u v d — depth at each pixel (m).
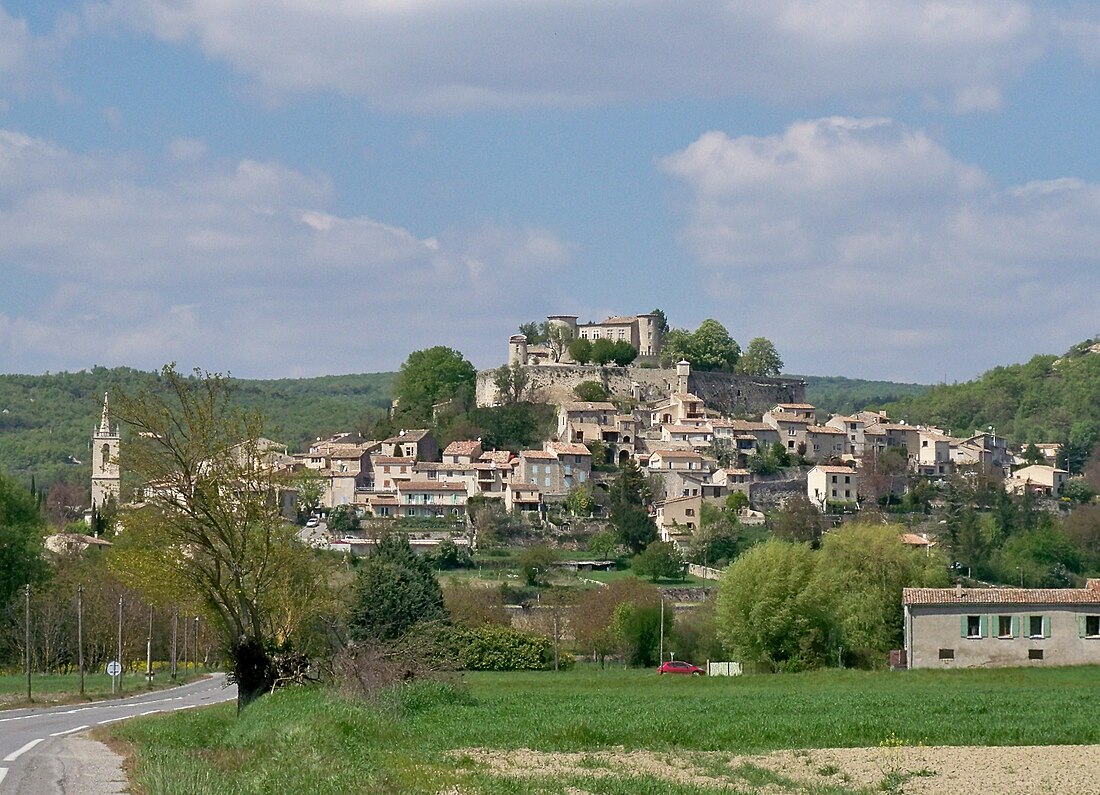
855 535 125.00
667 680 98.44
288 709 60.41
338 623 102.06
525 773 46.75
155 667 156.12
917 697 76.12
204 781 39.22
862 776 47.50
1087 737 57.59
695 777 46.97
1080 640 104.44
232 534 70.38
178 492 70.31
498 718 65.12
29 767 44.25
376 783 40.75
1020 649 104.56
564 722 62.72
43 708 85.06
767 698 77.44
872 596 119.62
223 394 71.94
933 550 140.25
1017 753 52.69
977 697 75.50
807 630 119.19
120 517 71.25
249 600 71.06
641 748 55.09
